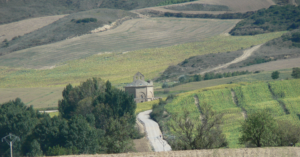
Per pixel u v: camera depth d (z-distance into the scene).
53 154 165.38
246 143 158.12
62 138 185.25
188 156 110.31
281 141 148.88
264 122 140.25
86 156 107.12
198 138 136.75
